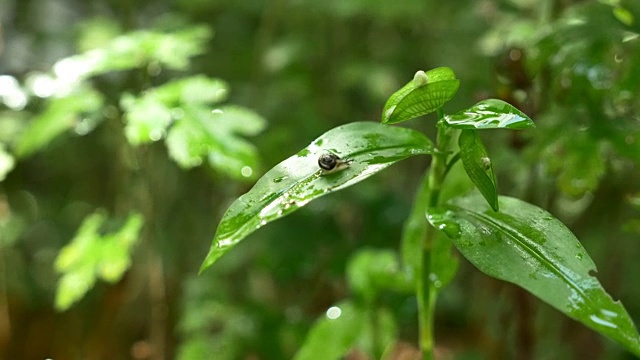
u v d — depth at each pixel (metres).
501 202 0.45
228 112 0.60
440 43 1.01
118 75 0.79
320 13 0.97
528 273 0.41
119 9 1.05
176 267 0.95
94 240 0.62
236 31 1.07
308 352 0.61
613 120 0.56
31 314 1.09
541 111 0.60
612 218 0.72
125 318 0.95
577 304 0.40
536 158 0.58
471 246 0.43
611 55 0.58
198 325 0.76
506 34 0.67
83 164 1.08
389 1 0.90
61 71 0.62
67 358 0.99
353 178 0.42
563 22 0.59
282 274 0.81
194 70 1.01
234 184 0.84
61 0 1.13
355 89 1.00
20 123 0.79
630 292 0.82
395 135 0.44
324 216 0.83
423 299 0.49
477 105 0.42
